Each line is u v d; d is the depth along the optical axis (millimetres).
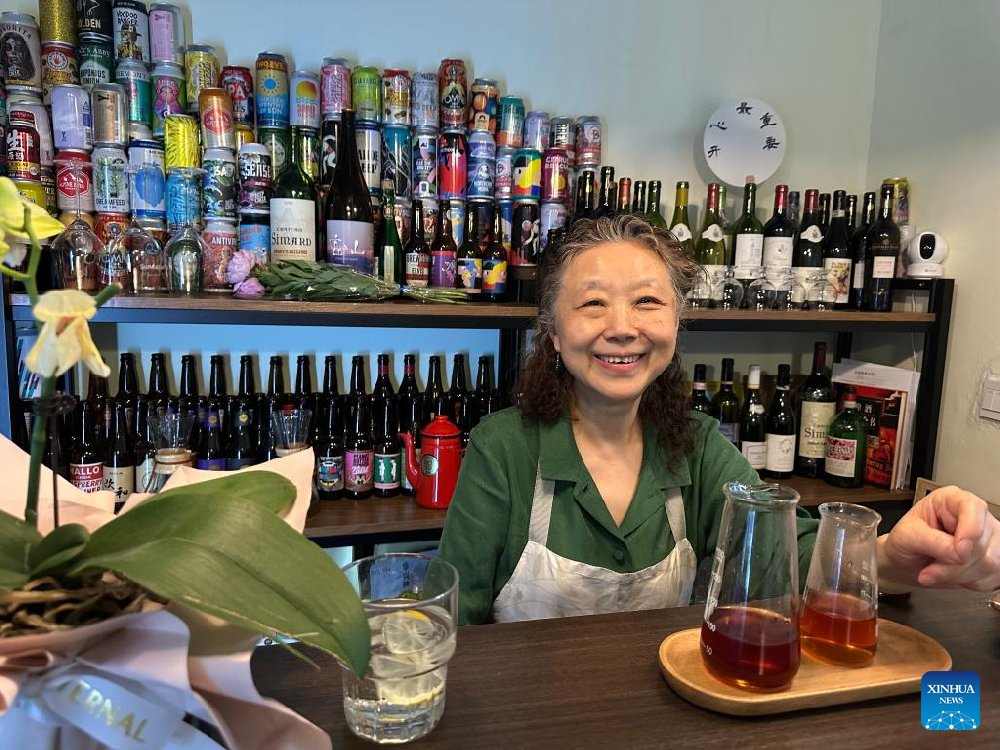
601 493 1189
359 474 1732
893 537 844
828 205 2201
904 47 2115
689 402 1261
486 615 1154
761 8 2107
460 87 1808
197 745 454
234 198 1634
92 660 411
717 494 1218
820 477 2092
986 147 1876
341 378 1935
